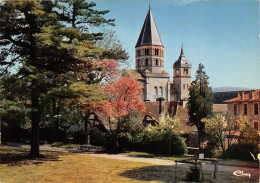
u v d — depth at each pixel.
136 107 27.91
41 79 18.88
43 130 36.28
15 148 26.52
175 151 25.02
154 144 26.28
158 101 40.25
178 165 18.30
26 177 14.27
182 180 13.49
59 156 21.89
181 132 33.59
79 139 32.91
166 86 104.00
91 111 29.36
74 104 28.03
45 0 20.11
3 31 19.97
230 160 20.44
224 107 69.88
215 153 23.44
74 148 29.27
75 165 17.84
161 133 26.08
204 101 29.75
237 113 40.69
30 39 20.73
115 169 16.56
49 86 20.05
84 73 24.06
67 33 19.81
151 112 38.25
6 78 18.78
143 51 108.06
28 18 20.36
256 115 37.53
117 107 26.88
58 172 15.58
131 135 26.78
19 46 21.45
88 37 22.22
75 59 21.28
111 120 28.97
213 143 24.44
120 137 26.61
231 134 24.05
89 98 21.52
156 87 102.94
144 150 27.08
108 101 27.41
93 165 17.94
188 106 30.33
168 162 19.81
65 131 34.12
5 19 19.39
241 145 21.53
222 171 15.71
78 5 21.67
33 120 21.12
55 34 19.31
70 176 14.53
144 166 17.77
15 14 19.55
